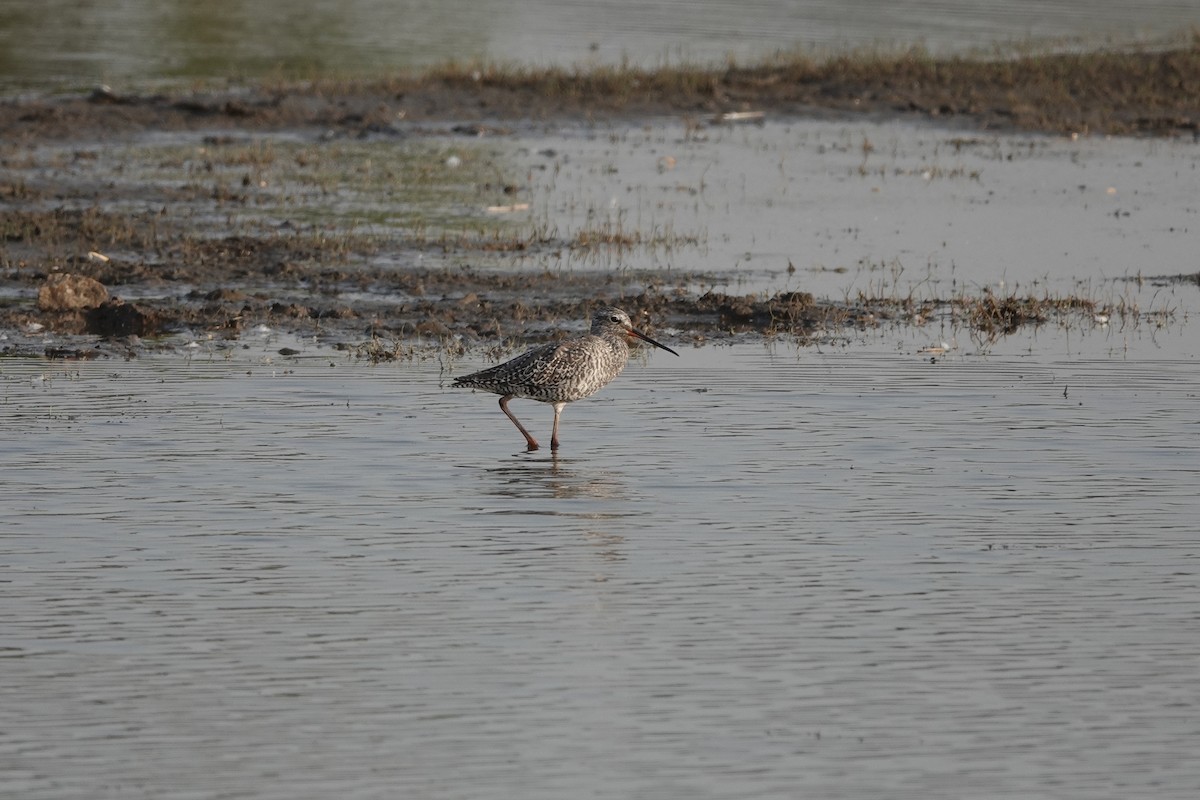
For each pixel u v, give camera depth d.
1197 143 35.94
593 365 16.08
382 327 21.05
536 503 14.15
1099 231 27.27
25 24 49.44
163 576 12.25
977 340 20.55
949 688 10.39
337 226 26.77
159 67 42.38
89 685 10.34
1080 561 12.68
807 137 36.19
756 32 50.66
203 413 16.98
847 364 19.30
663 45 47.66
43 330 20.83
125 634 11.15
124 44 46.19
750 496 14.34
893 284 23.48
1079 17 55.12
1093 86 40.72
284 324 21.28
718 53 45.88
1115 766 9.40
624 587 12.09
